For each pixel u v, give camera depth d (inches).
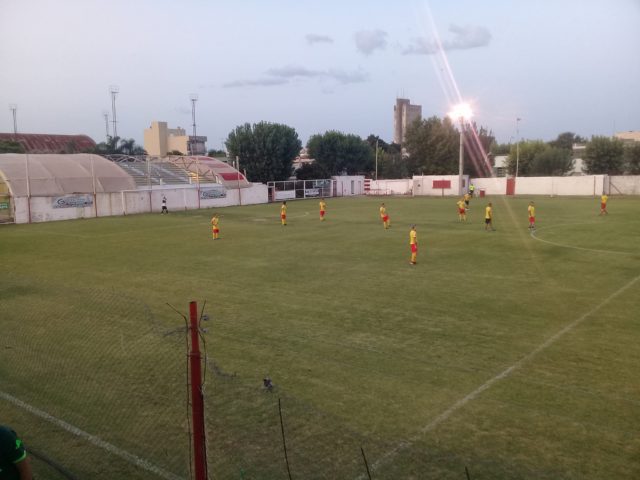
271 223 1444.4
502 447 264.1
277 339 443.5
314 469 212.7
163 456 251.8
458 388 340.2
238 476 207.8
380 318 504.7
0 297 583.2
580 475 238.8
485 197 2511.1
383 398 325.1
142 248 997.8
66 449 267.0
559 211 1625.2
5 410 311.7
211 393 297.6
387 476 221.5
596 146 2965.1
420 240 1052.5
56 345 415.2
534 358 392.5
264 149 2805.1
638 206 1777.8
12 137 3398.1
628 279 660.7
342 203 2262.6
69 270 779.4
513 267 754.8
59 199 1660.9
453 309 534.0
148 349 397.4
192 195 2055.9
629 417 297.4
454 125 3366.1
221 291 628.4
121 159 2373.3
